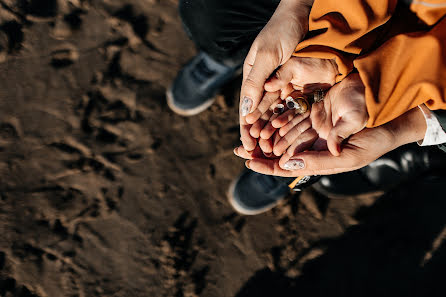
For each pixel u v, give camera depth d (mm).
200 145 2357
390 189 2273
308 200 2350
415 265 2314
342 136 1303
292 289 2252
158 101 2350
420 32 1154
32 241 2111
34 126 2211
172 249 2213
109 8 2391
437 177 2066
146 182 2266
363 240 2340
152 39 2408
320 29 1309
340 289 2266
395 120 1360
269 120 1556
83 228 2168
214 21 1637
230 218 2301
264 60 1431
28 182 2158
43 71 2273
